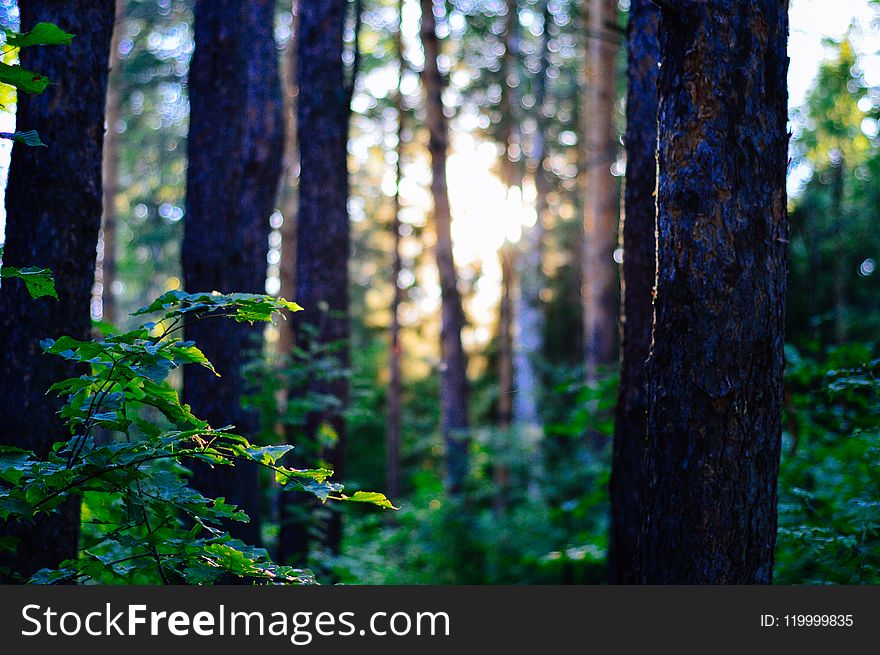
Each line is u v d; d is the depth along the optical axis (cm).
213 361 661
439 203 1812
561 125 2303
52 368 434
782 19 395
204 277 677
